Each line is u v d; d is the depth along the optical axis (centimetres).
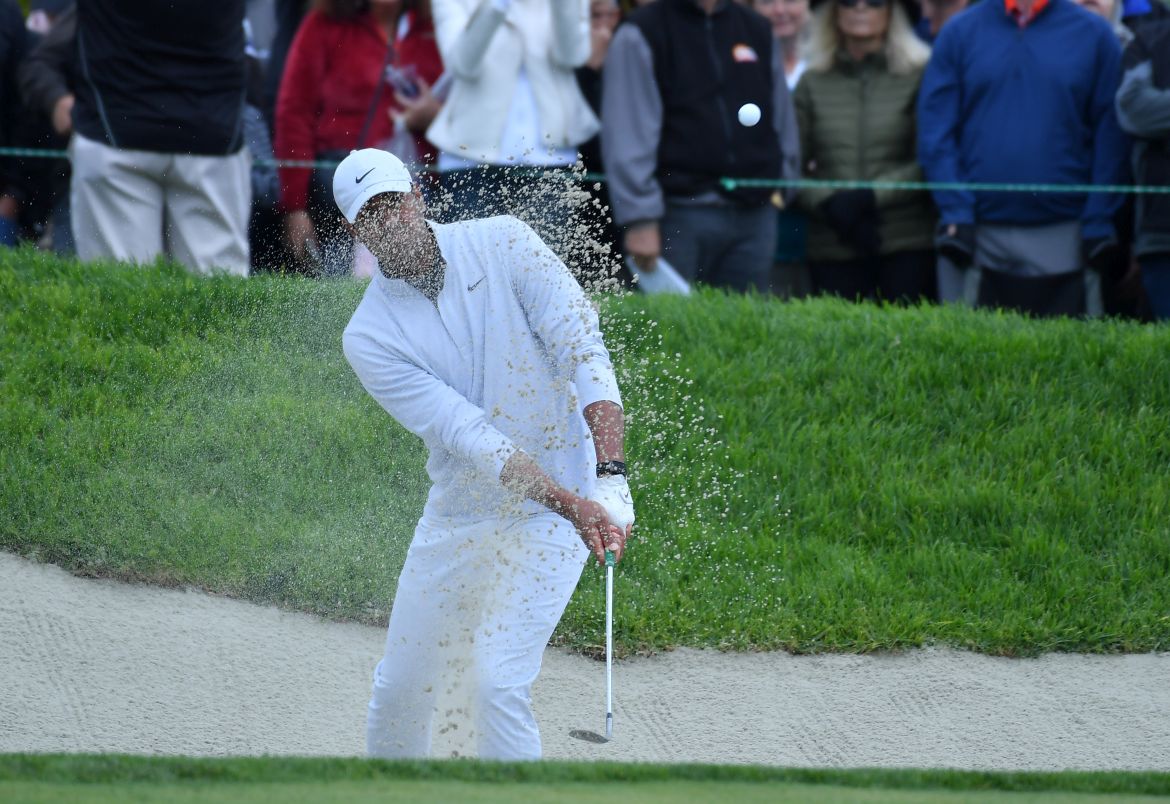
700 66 2862
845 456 2417
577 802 1081
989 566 2206
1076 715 1947
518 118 2809
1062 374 2630
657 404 2461
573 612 2067
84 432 2309
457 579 1527
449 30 2800
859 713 1936
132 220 2789
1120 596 2152
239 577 2081
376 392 1509
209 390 2456
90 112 2756
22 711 1816
